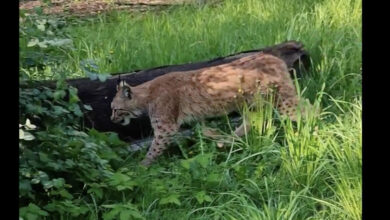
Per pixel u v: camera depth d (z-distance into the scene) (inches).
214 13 470.0
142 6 584.1
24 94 226.2
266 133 274.1
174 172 255.0
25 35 226.5
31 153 221.0
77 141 229.9
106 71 360.5
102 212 229.9
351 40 352.5
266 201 236.2
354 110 268.4
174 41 389.4
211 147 272.8
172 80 289.1
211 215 226.1
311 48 335.3
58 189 223.8
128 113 286.8
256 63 287.7
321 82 313.0
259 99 279.3
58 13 577.0
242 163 257.8
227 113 286.8
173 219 225.6
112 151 258.7
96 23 521.0
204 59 365.7
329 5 418.0
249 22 419.5
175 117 285.9
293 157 247.1
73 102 241.1
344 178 226.4
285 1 454.6
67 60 359.9
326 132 256.8
